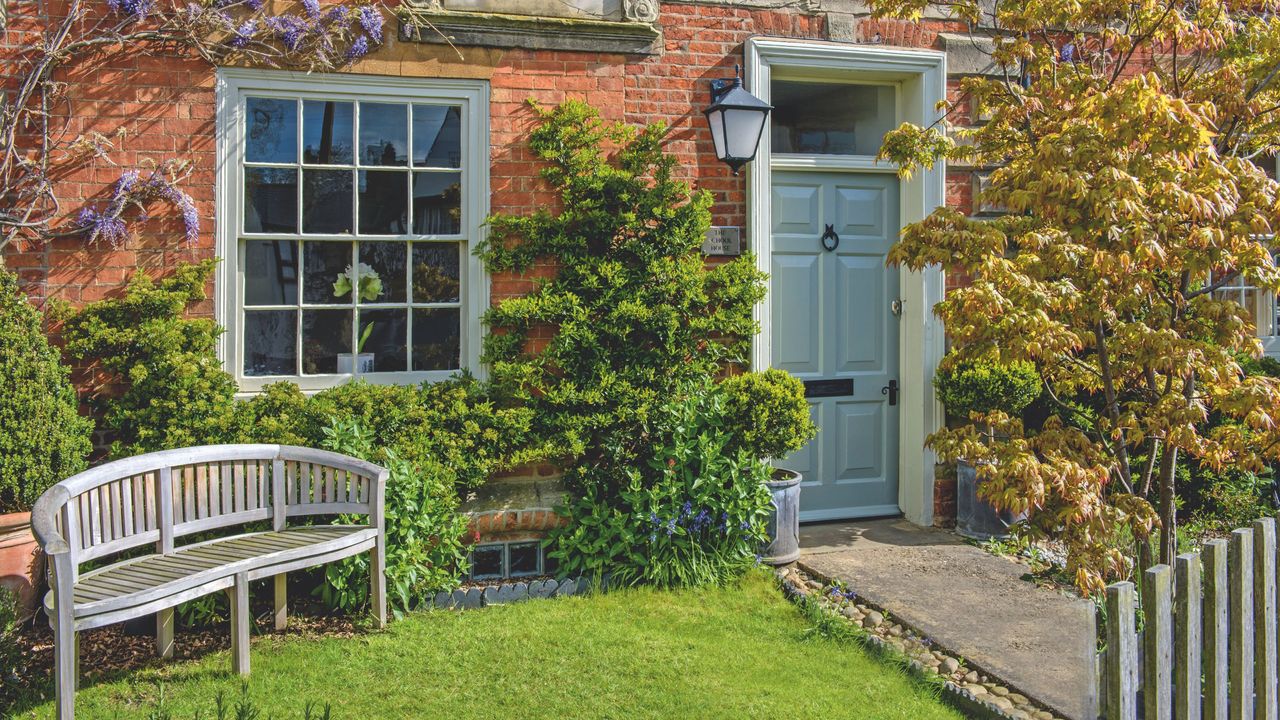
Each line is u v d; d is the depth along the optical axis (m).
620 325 5.51
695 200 5.64
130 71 5.04
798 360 6.33
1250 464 3.99
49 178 4.93
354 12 5.29
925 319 6.30
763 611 4.83
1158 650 2.75
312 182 5.36
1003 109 4.55
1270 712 3.01
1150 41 4.46
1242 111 4.27
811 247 6.35
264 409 5.03
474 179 5.54
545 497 5.50
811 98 6.41
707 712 3.70
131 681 3.96
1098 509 3.71
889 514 6.52
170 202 5.09
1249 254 3.76
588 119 5.65
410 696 3.82
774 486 5.45
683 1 5.84
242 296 5.25
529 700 3.79
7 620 3.95
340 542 4.29
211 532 4.72
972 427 4.19
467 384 5.41
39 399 4.54
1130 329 3.76
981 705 3.76
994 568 5.39
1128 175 3.53
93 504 3.87
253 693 3.82
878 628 4.60
